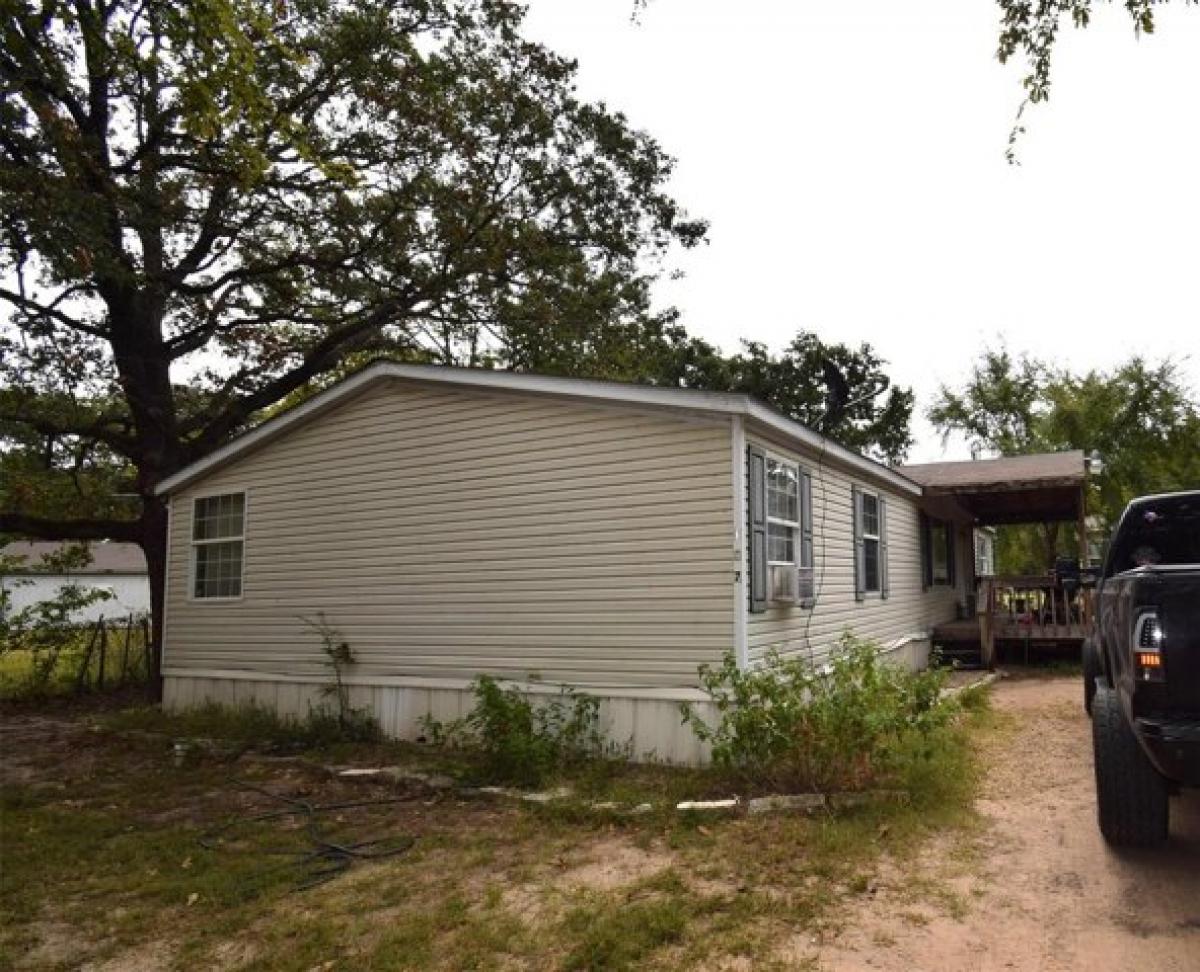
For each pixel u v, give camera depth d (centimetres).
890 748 600
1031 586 1296
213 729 946
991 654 1254
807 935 367
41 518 1423
